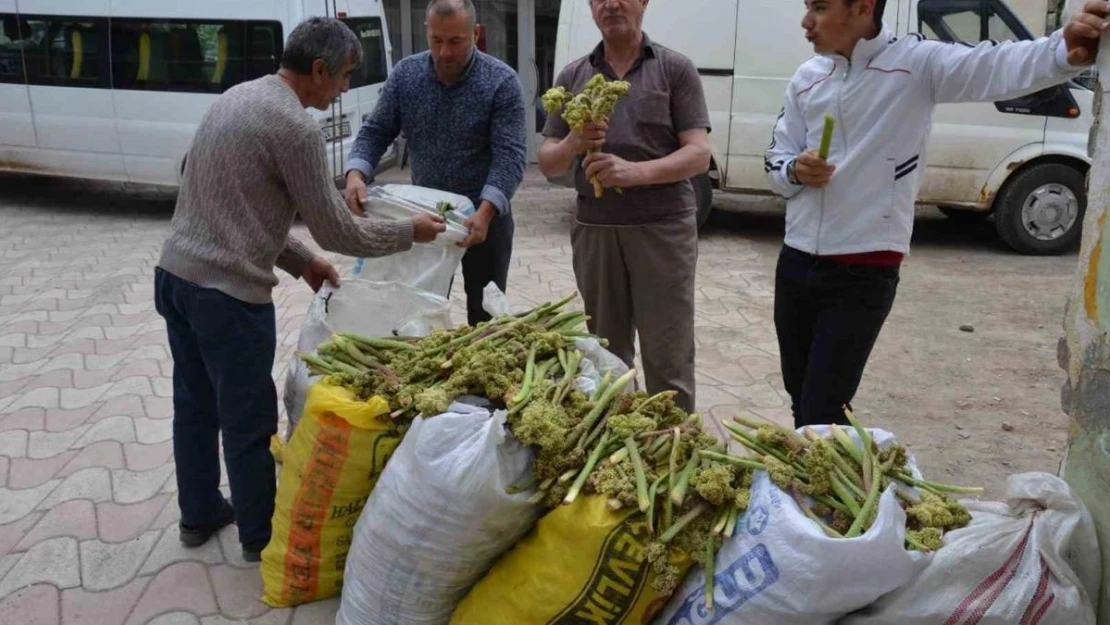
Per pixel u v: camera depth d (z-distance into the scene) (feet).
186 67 29.68
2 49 31.07
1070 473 7.47
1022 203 26.11
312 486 8.94
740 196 35.78
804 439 7.76
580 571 7.36
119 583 10.03
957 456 13.73
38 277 24.02
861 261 9.24
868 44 8.84
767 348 18.30
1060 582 6.70
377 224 9.92
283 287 22.70
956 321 20.34
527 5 39.83
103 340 18.65
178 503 11.28
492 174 12.37
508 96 12.49
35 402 15.21
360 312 10.49
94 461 12.85
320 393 8.72
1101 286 7.03
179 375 10.12
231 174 9.05
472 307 13.46
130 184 37.91
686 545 7.18
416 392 8.57
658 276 11.46
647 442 7.95
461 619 8.15
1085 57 7.33
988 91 8.29
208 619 9.39
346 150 30.53
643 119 11.02
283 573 9.42
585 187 11.60
